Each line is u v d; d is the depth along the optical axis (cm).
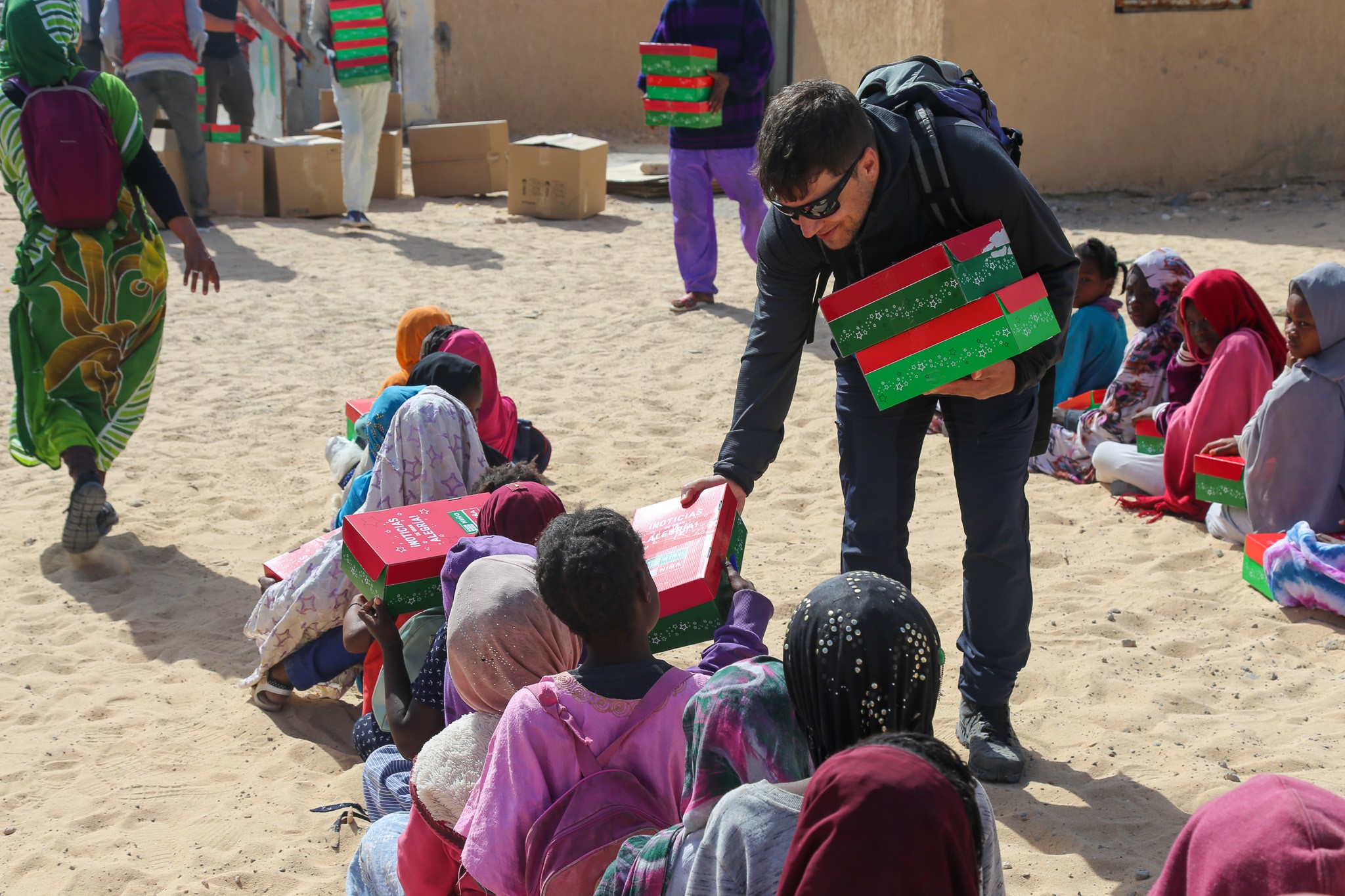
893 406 307
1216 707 385
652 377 763
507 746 221
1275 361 527
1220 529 506
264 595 404
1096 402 618
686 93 850
